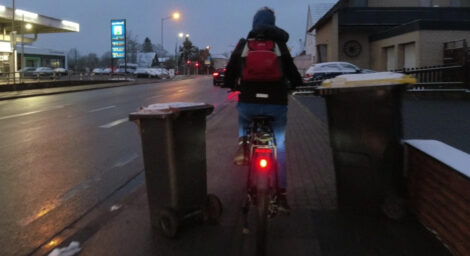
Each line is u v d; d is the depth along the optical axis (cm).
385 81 389
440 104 1456
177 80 5216
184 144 399
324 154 735
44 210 519
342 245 374
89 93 2800
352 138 412
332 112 417
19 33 4947
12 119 1371
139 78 5975
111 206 523
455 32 2316
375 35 3036
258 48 372
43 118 1394
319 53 3647
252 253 368
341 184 431
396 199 411
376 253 357
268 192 343
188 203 410
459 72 1630
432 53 2328
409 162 422
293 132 984
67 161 769
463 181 314
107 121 1305
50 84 3397
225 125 1158
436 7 2911
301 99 1995
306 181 566
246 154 398
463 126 949
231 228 421
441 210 355
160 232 412
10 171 700
